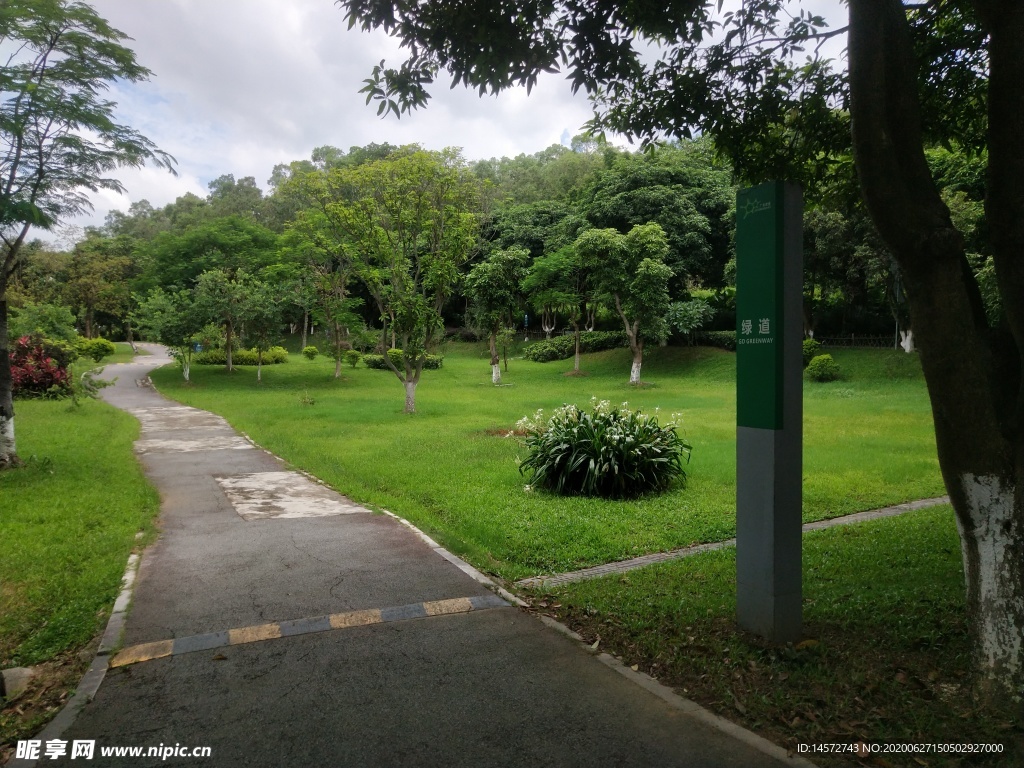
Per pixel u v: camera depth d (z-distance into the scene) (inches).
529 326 2068.2
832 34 208.4
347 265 1219.9
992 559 128.3
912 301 131.0
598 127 251.0
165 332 1144.8
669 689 138.9
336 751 117.4
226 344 1298.0
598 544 254.8
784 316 149.4
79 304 1673.2
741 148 245.1
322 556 233.0
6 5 332.8
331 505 317.1
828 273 1136.8
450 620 176.7
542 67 190.5
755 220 151.9
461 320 2069.4
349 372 1346.0
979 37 212.2
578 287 1357.0
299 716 129.0
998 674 126.9
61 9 346.6
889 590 194.7
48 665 155.3
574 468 327.6
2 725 129.4
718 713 128.9
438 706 132.3
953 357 126.5
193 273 1525.6
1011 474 127.3
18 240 376.2
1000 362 135.8
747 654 150.1
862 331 1251.2
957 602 179.0
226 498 332.8
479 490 341.4
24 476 357.7
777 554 154.2
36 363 858.8
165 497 335.0
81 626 172.4
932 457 439.5
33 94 324.5
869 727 120.9
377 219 732.0
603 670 147.6
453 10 186.4
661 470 341.4
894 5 130.0
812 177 256.1
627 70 203.6
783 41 214.2
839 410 716.0
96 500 311.0
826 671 141.9
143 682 142.6
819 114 233.5
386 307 762.2
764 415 154.3
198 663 151.2
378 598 192.1
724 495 333.7
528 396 936.9
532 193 2015.3
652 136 244.7
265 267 1494.8
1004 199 123.5
